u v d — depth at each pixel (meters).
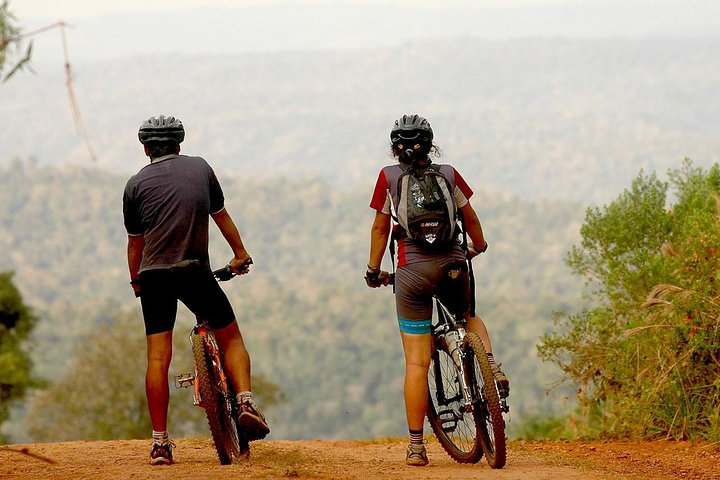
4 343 107.81
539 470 21.41
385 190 22.22
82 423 138.38
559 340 33.53
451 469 21.73
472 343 21.23
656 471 22.89
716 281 29.20
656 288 30.06
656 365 30.27
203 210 21.75
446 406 23.12
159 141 21.95
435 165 22.22
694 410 28.88
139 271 21.83
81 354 146.62
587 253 35.38
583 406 33.19
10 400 105.00
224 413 22.09
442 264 21.83
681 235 34.12
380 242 22.70
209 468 20.56
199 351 21.50
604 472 21.69
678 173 37.19
